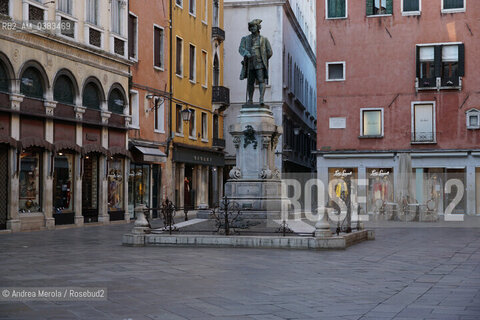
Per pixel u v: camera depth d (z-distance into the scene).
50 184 26.25
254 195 22.12
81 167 28.28
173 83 39.03
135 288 10.47
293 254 15.85
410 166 33.84
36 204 25.81
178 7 40.09
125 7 32.56
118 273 12.16
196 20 43.34
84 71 28.75
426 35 42.06
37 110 25.50
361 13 43.03
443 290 10.71
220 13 48.28
